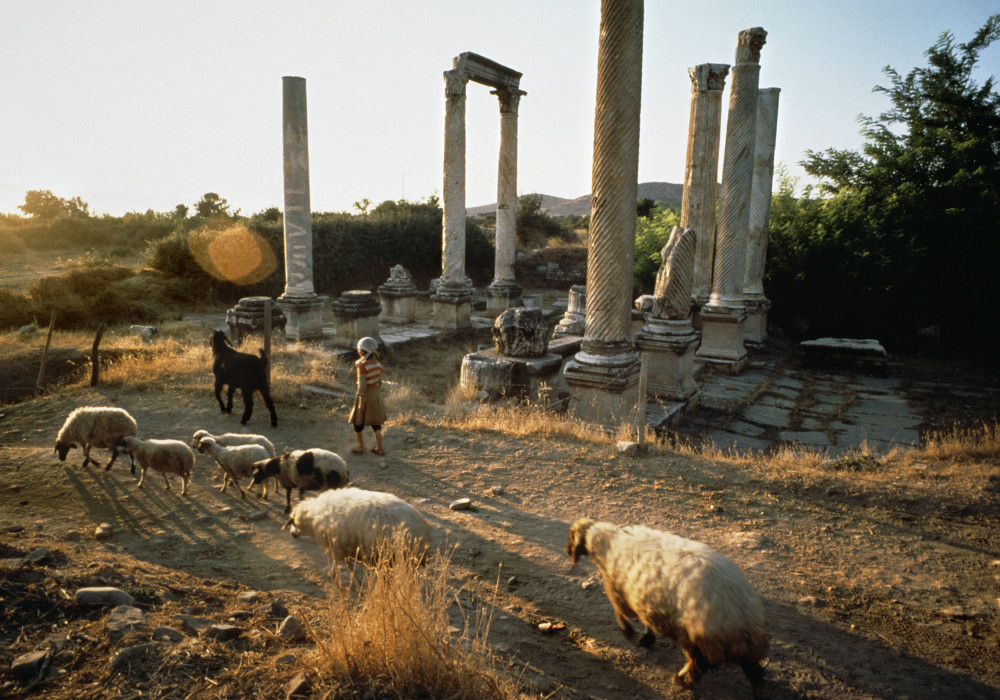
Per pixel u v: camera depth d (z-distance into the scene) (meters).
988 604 4.24
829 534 5.42
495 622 3.95
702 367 17.31
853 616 4.09
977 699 3.26
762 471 7.21
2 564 3.66
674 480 6.88
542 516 5.92
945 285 22.03
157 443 6.55
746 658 2.99
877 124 24.34
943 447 8.02
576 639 3.82
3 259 34.78
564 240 45.00
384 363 16.59
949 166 22.33
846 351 17.47
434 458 7.82
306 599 3.99
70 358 12.74
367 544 3.87
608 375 10.33
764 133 19.91
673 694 3.27
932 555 5.00
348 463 7.63
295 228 17.28
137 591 3.59
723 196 17.03
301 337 17.25
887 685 3.37
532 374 11.99
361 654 2.86
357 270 32.50
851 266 21.20
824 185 25.33
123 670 2.72
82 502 6.21
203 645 3.00
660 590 3.20
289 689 2.66
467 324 21.14
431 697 2.71
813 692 3.29
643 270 24.55
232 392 9.83
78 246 40.97
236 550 5.12
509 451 8.05
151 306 21.64
